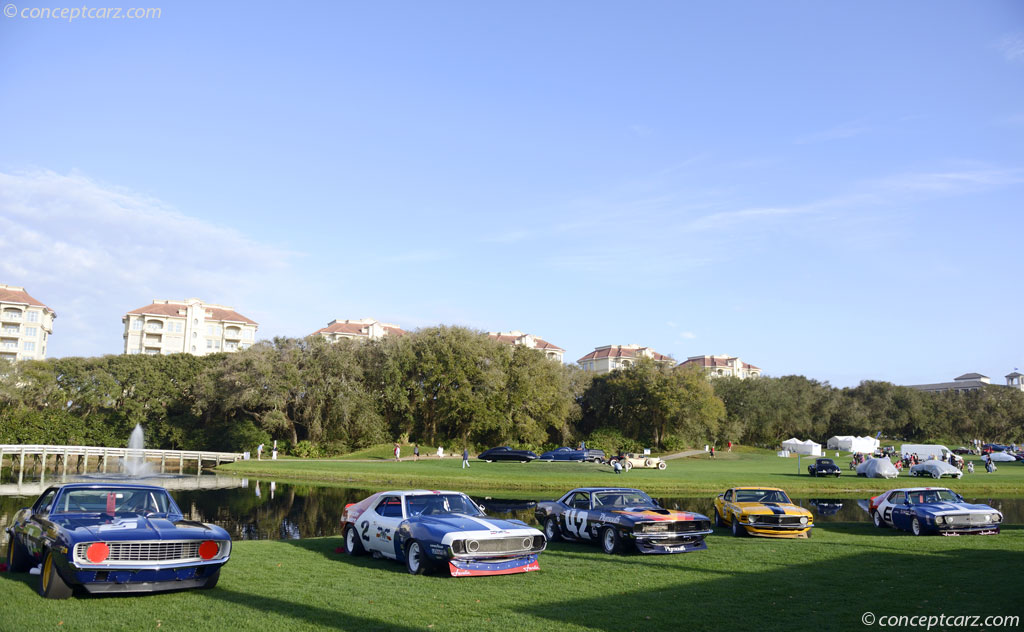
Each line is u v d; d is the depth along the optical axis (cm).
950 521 1981
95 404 8431
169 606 959
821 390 12850
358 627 867
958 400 13475
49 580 988
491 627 877
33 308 13188
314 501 3603
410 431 8894
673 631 870
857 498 4081
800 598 1074
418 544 1255
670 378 9625
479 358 8700
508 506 3294
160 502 1159
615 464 5272
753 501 2094
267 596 1038
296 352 8162
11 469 6712
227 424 8631
